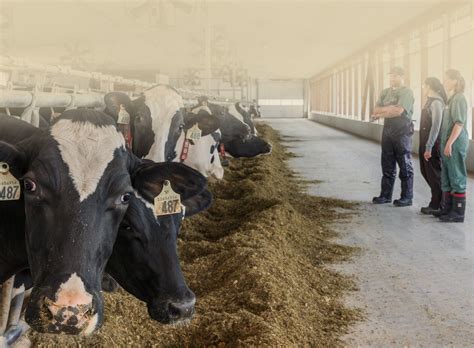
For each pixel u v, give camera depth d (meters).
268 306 4.95
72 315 2.63
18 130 3.54
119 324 4.59
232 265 5.93
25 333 4.05
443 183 8.91
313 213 9.57
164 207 3.26
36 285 2.73
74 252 2.73
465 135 8.57
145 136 6.07
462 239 7.88
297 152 20.31
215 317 4.78
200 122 7.61
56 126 2.99
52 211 2.80
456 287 6.04
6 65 5.38
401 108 9.81
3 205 3.21
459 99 8.37
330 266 6.71
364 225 8.73
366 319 5.21
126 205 3.02
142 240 3.29
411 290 5.94
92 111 3.13
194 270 6.07
